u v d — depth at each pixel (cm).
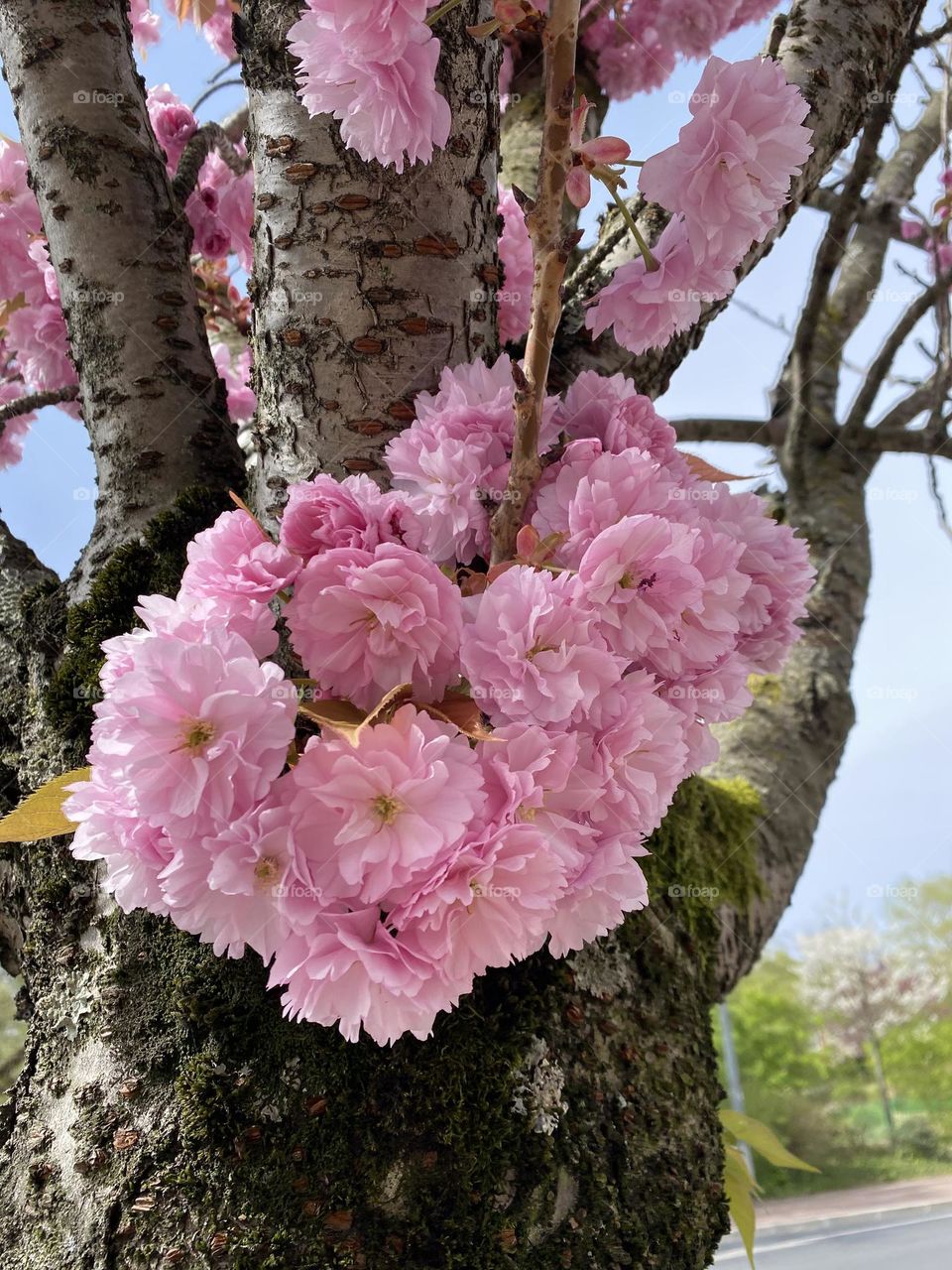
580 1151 33
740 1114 54
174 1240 30
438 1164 31
